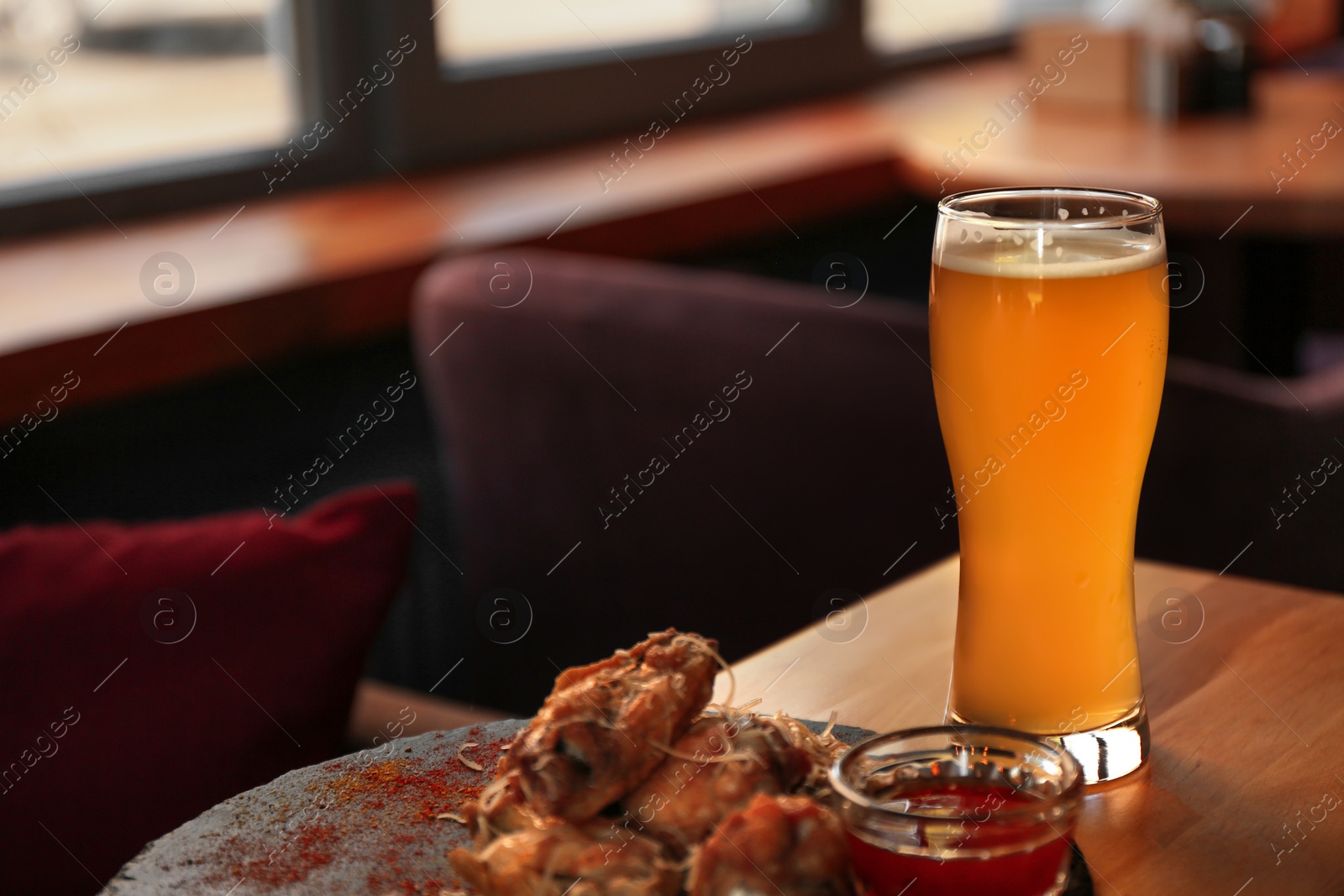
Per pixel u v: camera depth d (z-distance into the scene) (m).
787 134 3.05
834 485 1.86
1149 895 0.97
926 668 1.15
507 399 2.04
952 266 1.03
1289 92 3.34
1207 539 1.88
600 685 0.96
